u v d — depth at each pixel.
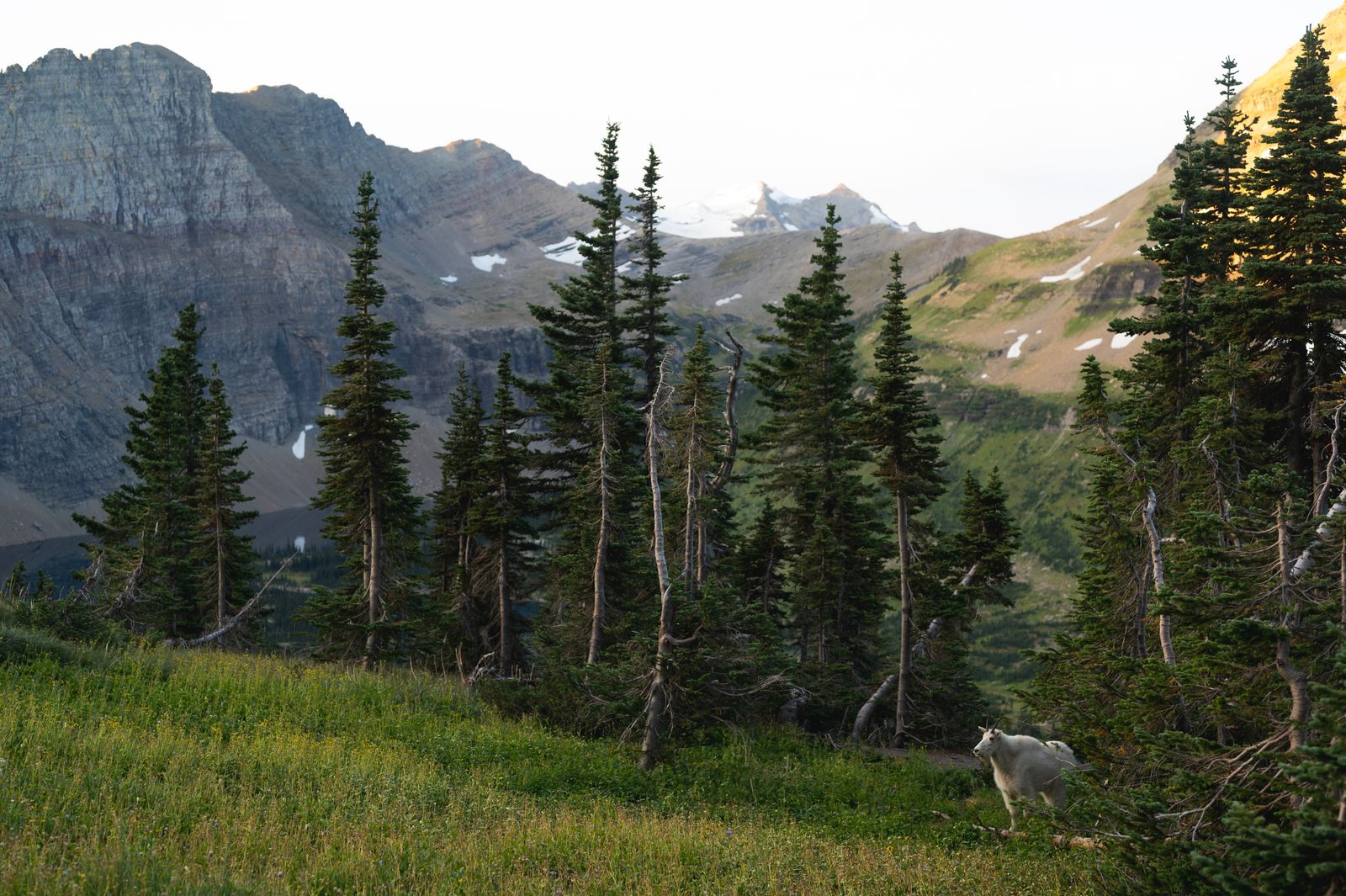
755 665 25.02
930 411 33.31
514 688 29.19
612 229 41.38
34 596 32.03
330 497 39.41
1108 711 18.44
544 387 39.88
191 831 13.06
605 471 31.03
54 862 10.77
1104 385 24.34
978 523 36.34
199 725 20.30
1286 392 27.64
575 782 20.84
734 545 38.91
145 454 47.69
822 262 39.09
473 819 16.27
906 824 20.39
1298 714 11.10
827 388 38.84
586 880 13.41
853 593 37.34
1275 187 27.58
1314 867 9.00
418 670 38.62
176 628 45.12
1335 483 15.45
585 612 33.59
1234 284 28.53
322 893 11.79
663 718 23.12
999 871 15.56
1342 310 25.28
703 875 14.20
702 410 29.75
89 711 19.17
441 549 47.56
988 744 18.78
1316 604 11.39
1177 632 19.25
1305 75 27.23
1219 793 11.41
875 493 37.34
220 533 47.12
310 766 17.78
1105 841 12.51
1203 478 23.38
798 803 21.56
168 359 48.75
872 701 34.34
